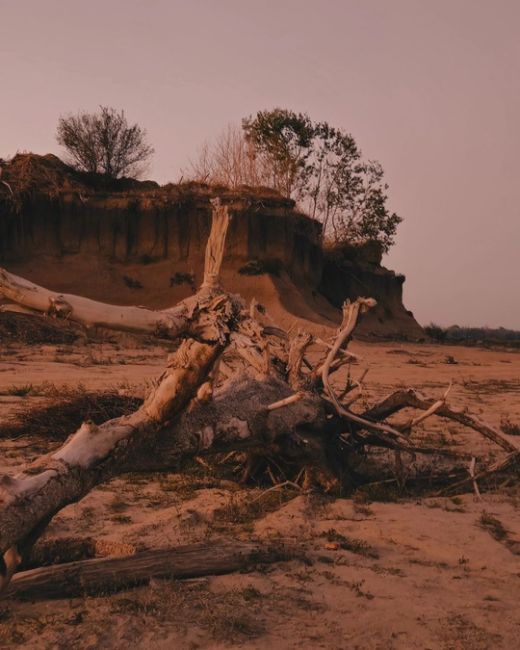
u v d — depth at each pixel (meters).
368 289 63.19
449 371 29.77
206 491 8.34
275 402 7.61
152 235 47.69
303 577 5.62
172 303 45.69
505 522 7.53
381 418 9.10
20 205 44.75
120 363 24.98
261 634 4.63
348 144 66.25
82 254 46.84
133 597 5.14
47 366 22.56
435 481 9.16
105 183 50.34
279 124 64.38
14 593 5.04
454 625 4.85
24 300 5.17
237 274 47.38
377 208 67.44
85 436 5.63
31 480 5.12
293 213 51.84
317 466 8.24
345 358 9.04
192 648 4.43
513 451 8.94
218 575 5.62
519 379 27.09
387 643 4.57
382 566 6.00
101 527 6.84
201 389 6.27
